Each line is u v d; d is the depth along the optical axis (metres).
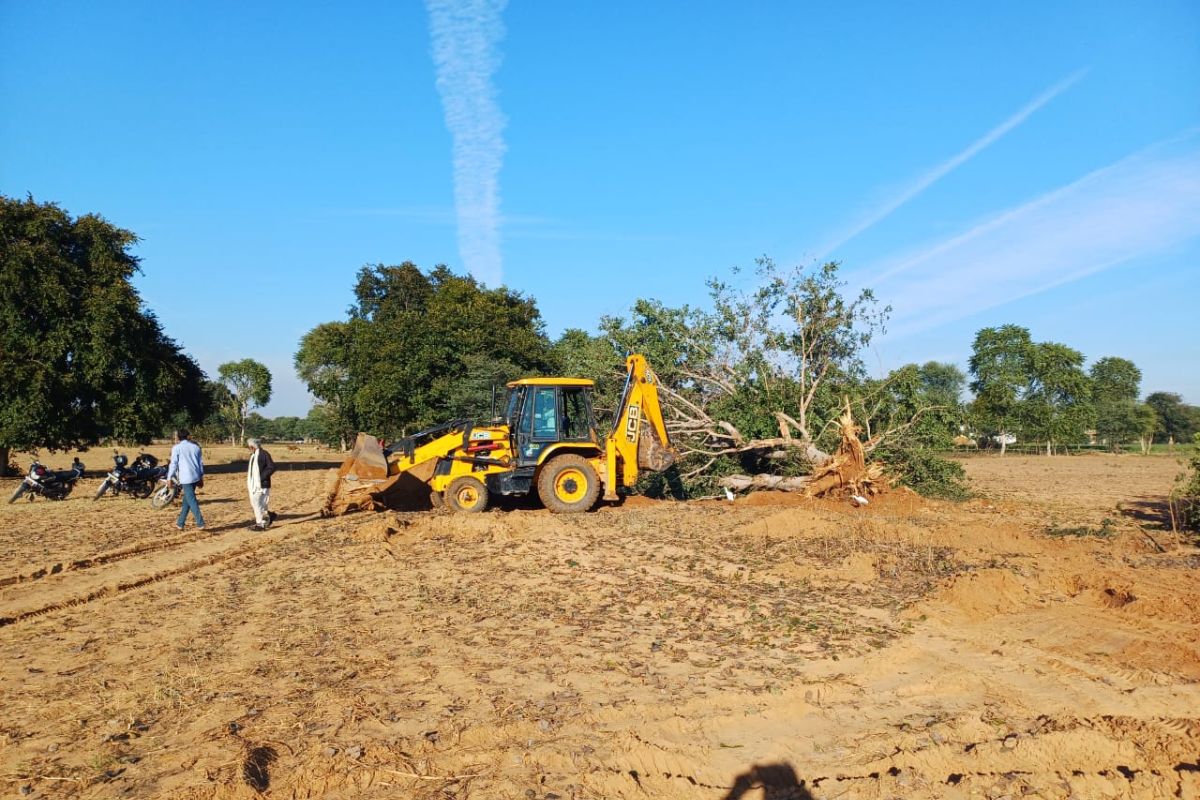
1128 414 64.44
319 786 4.49
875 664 6.50
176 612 8.60
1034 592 8.65
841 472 16.52
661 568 10.37
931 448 18.94
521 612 8.40
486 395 34.91
